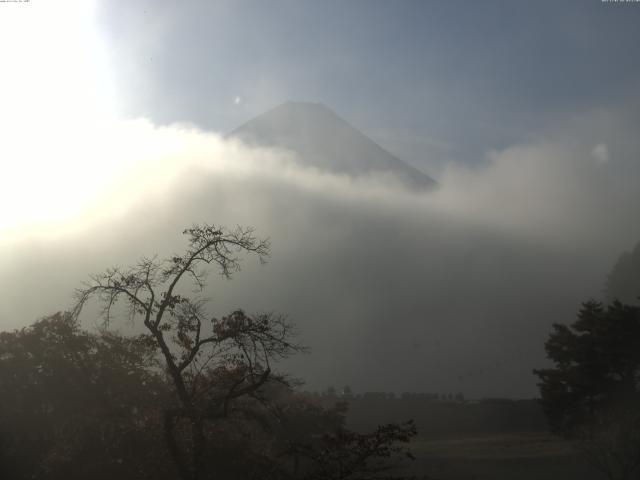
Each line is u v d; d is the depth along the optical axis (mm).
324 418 33938
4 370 23547
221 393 20516
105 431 22359
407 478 18219
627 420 40469
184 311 20250
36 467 22531
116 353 24266
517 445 61219
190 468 20156
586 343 53688
